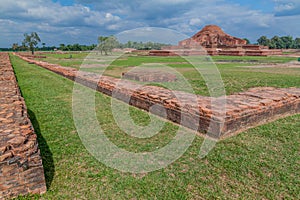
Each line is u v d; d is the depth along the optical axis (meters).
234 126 4.45
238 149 3.90
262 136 4.38
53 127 5.01
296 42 84.38
